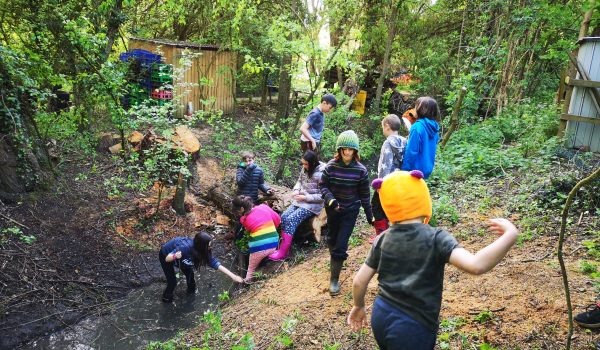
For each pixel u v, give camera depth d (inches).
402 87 721.6
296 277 220.5
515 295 156.9
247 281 244.1
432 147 191.5
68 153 348.2
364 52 650.8
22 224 255.9
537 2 441.7
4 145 268.1
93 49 315.9
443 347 135.9
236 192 327.0
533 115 406.3
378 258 99.8
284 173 428.5
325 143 482.6
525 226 211.5
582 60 296.4
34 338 201.0
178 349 174.2
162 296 239.5
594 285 154.0
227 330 181.3
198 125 505.0
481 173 310.3
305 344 156.3
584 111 299.0
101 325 213.2
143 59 501.4
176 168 309.7
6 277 223.9
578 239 190.9
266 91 654.5
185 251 229.9
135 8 545.3
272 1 543.5
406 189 97.7
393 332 91.6
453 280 175.9
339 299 183.5
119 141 382.9
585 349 126.3
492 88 551.2
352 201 179.2
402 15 642.2
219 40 558.6
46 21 307.1
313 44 383.2
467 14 649.0
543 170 271.0
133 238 284.0
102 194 312.0
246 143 481.4
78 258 253.3
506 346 132.8
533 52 543.8
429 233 93.8
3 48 252.2
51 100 363.3
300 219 265.0
